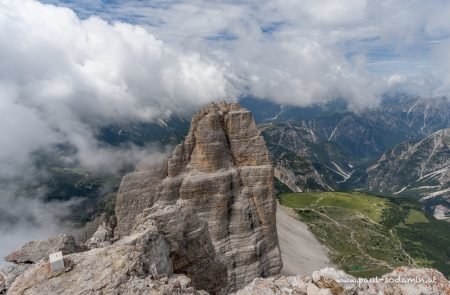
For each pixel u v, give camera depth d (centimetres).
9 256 3756
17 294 2841
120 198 8488
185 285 3300
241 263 8219
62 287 2858
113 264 3100
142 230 3938
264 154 9175
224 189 8638
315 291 2722
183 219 4412
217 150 8956
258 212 8912
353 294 2667
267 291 2856
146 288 2817
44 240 3962
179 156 8956
